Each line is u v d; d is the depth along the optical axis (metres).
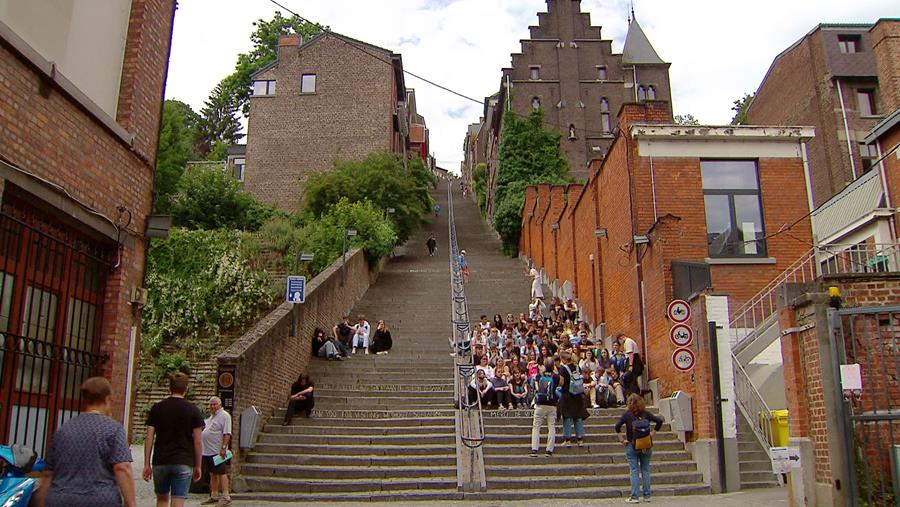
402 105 51.53
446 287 28.30
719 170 18.58
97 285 9.09
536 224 32.47
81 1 9.06
